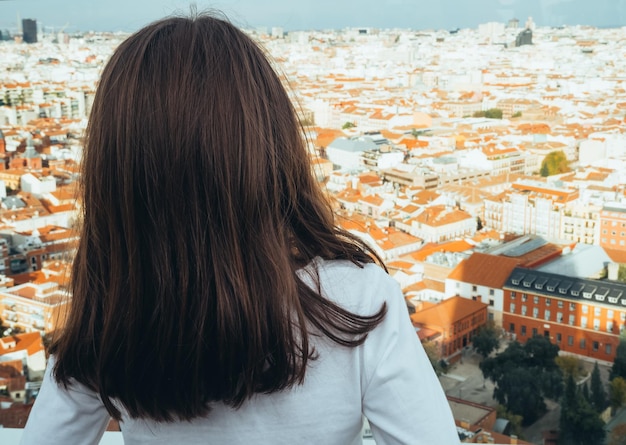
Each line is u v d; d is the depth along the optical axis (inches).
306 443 21.7
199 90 21.2
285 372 21.0
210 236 20.8
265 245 21.3
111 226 21.8
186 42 22.2
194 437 22.3
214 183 20.8
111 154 21.6
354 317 21.5
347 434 22.0
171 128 20.8
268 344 21.0
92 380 23.1
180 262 20.8
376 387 21.6
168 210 20.8
